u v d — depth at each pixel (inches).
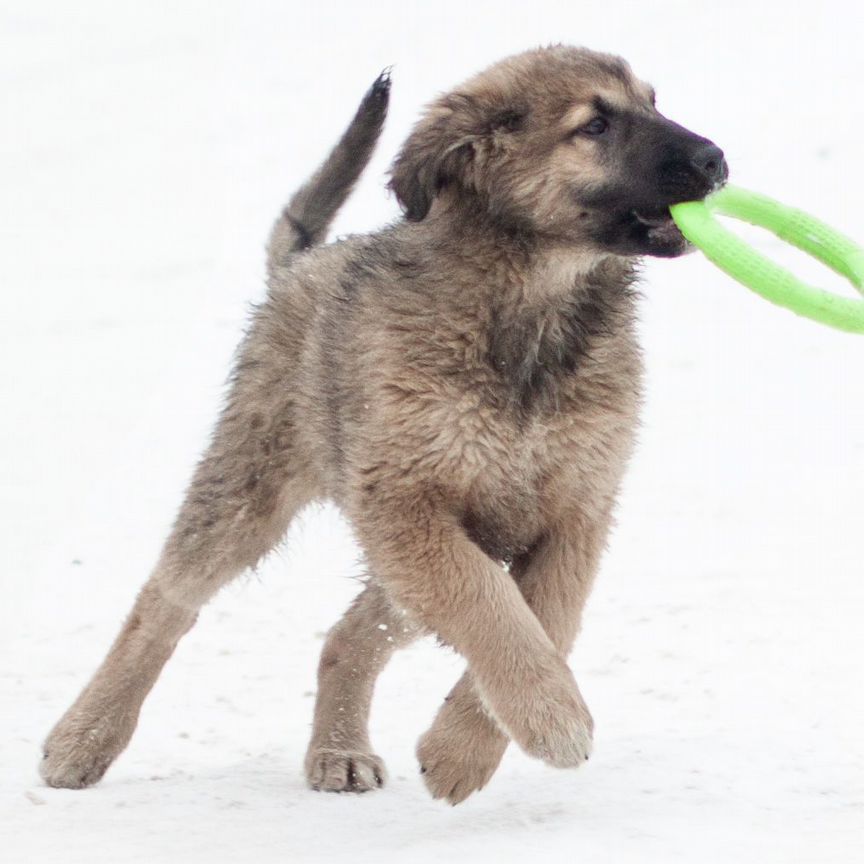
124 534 634.2
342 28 2011.6
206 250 1212.5
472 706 335.9
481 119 361.1
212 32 2203.5
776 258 880.3
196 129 1695.4
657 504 601.3
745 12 1600.6
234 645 504.7
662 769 351.9
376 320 355.6
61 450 762.2
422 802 353.4
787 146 1153.4
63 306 1075.3
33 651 505.0
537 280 354.9
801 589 500.1
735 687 419.5
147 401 840.3
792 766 348.2
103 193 1464.1
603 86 360.8
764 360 775.7
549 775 359.9
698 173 350.0
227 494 405.1
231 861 306.5
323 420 376.8
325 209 449.7
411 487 348.5
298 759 399.5
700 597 501.0
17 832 327.6
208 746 415.8
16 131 1785.2
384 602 393.4
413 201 362.3
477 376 347.3
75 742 381.7
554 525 361.7
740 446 660.1
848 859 282.5
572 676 328.8
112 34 2300.7
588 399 353.7
